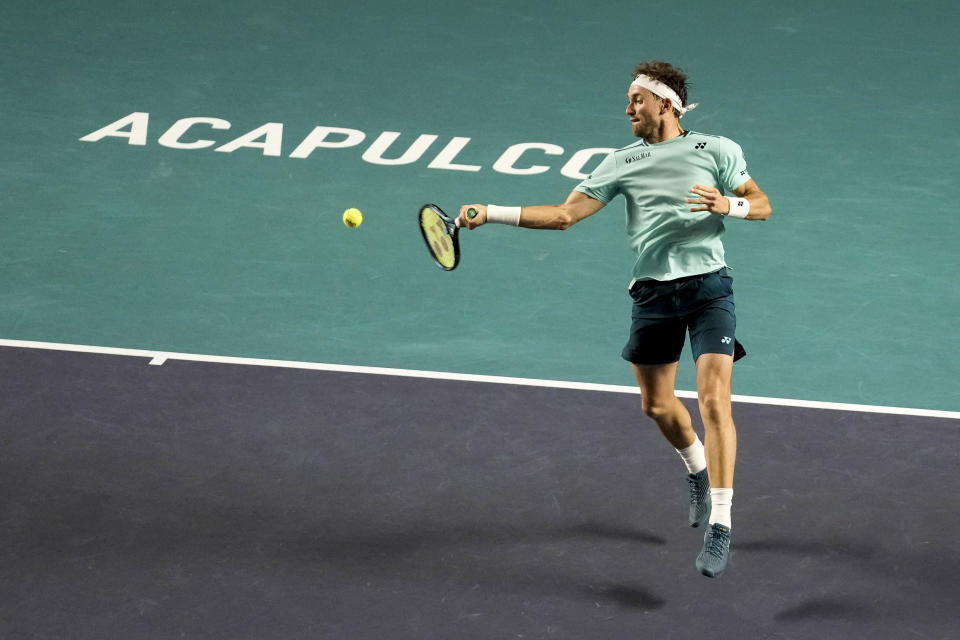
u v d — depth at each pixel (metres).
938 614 27.77
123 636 26.69
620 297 43.72
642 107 28.94
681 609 27.88
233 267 45.38
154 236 47.47
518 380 37.88
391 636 26.88
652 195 28.95
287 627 27.09
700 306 29.03
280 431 34.78
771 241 47.31
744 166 29.30
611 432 34.97
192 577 28.72
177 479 32.50
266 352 39.50
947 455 33.97
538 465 33.38
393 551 29.83
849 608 27.92
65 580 28.48
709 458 28.02
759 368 38.97
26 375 37.53
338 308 42.62
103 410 35.66
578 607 27.94
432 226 29.69
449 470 33.09
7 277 44.16
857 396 37.34
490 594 28.33
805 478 32.78
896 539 30.33
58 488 31.94
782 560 29.52
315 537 30.30
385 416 35.66
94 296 43.03
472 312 42.47
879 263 45.88
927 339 40.91
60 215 48.78
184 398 36.41
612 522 31.05
